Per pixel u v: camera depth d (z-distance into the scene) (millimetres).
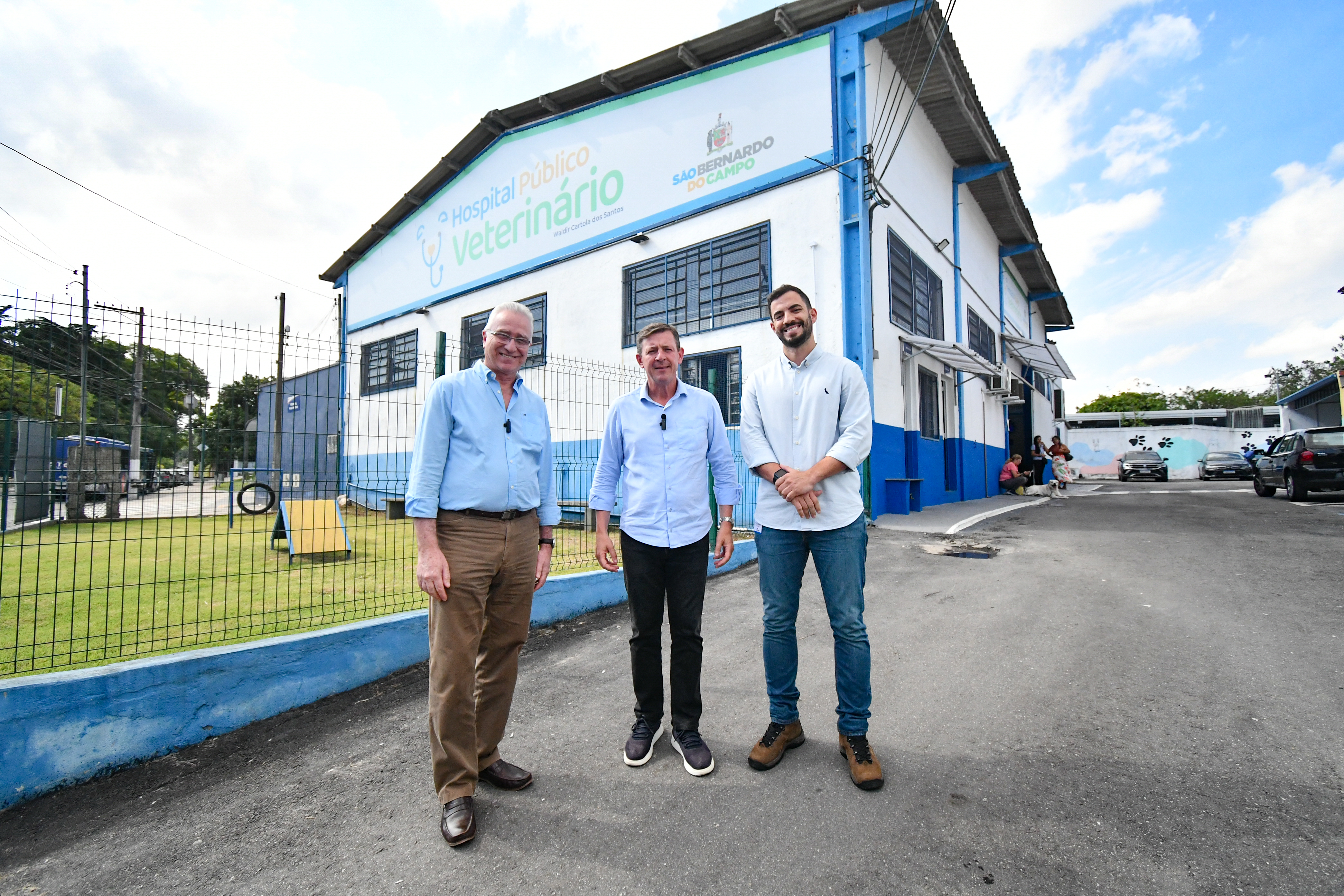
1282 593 4477
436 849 2068
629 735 2846
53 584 5340
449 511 2291
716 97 9930
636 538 2611
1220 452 28531
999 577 5328
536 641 4348
